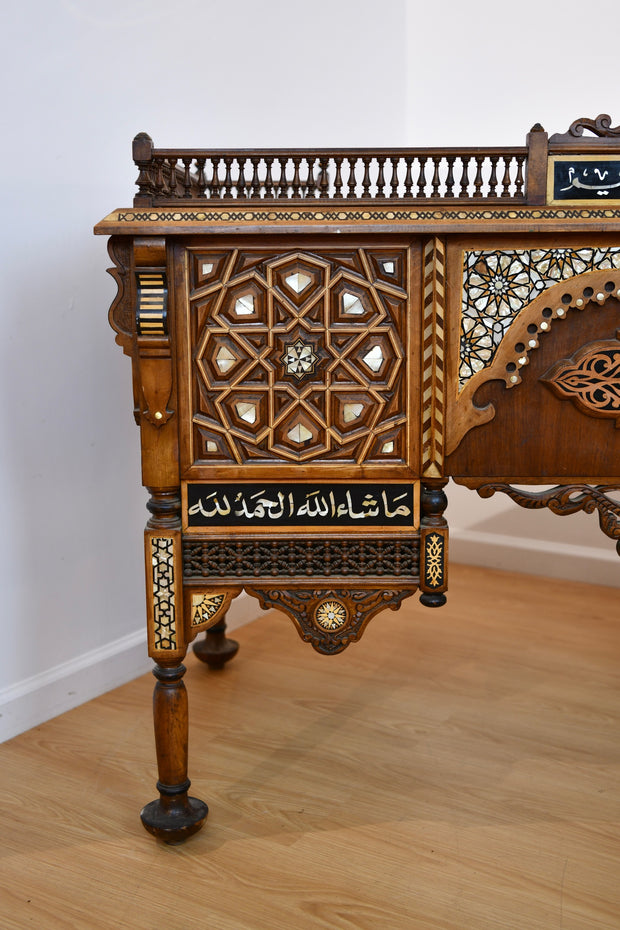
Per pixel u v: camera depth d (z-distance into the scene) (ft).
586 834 5.90
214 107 9.13
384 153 5.39
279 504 5.69
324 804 6.30
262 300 5.42
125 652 8.55
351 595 5.82
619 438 5.58
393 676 8.54
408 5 12.21
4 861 5.68
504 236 5.31
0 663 7.30
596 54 10.94
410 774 6.69
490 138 11.85
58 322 7.61
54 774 6.74
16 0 6.94
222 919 5.11
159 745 5.88
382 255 5.37
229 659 8.75
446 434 5.54
